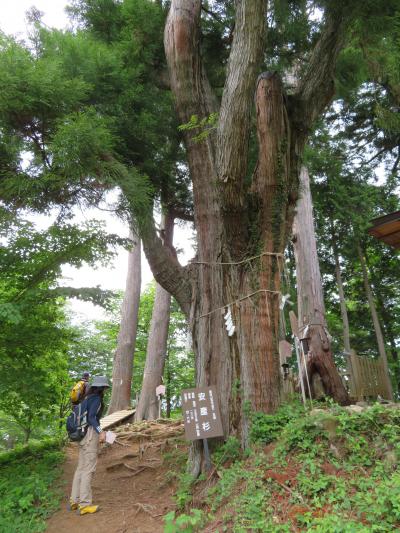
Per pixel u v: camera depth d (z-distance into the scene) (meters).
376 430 4.16
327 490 3.67
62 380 11.26
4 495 5.37
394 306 15.60
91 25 7.88
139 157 7.17
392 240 6.09
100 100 6.83
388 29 5.51
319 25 7.32
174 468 6.07
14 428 15.05
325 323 9.77
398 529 2.91
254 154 7.39
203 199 6.11
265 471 4.17
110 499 5.55
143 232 6.09
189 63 6.18
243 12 5.16
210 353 5.60
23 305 5.83
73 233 6.49
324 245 14.24
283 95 5.67
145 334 20.38
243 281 5.61
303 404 5.41
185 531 3.67
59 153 5.23
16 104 5.45
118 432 9.50
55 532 4.55
